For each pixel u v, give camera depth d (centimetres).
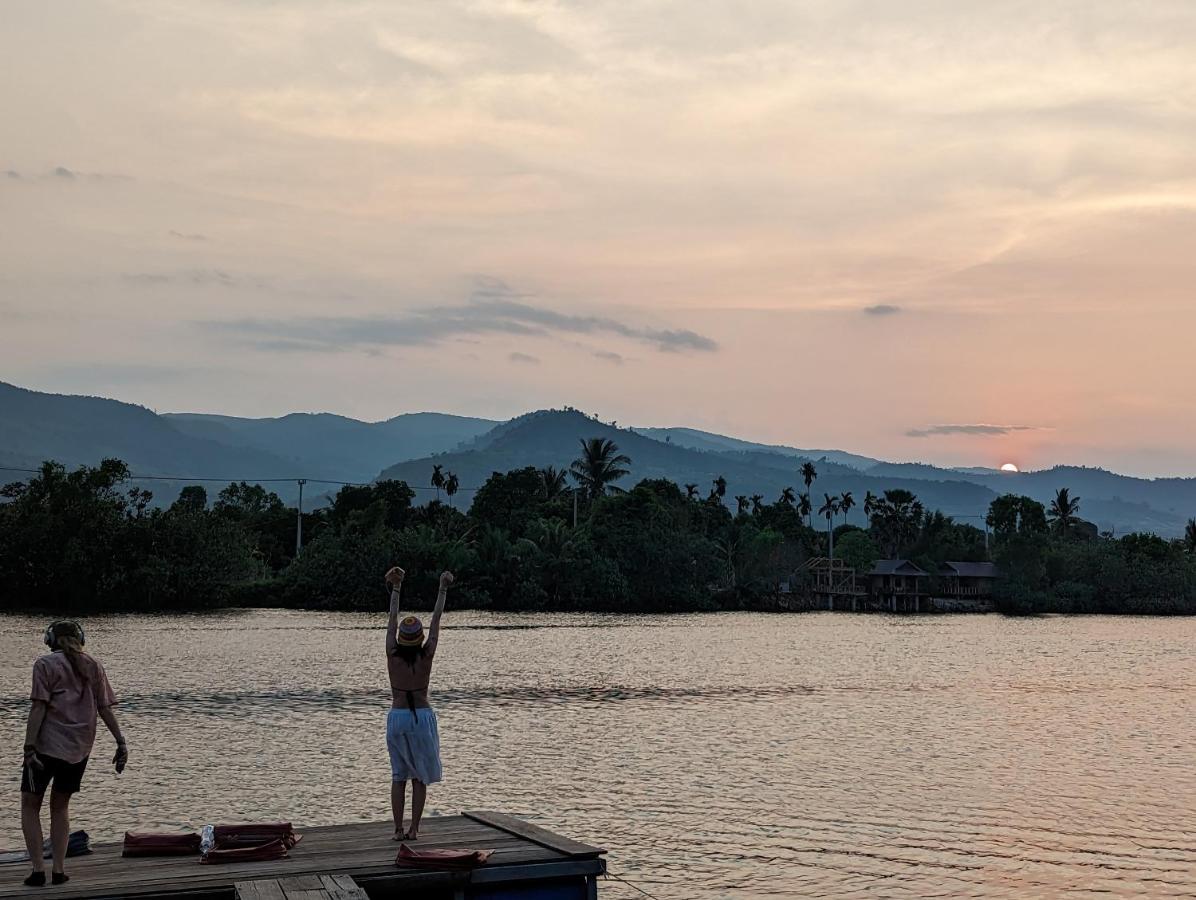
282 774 3294
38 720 1241
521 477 16512
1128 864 2423
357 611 12300
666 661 7350
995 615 15012
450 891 1303
